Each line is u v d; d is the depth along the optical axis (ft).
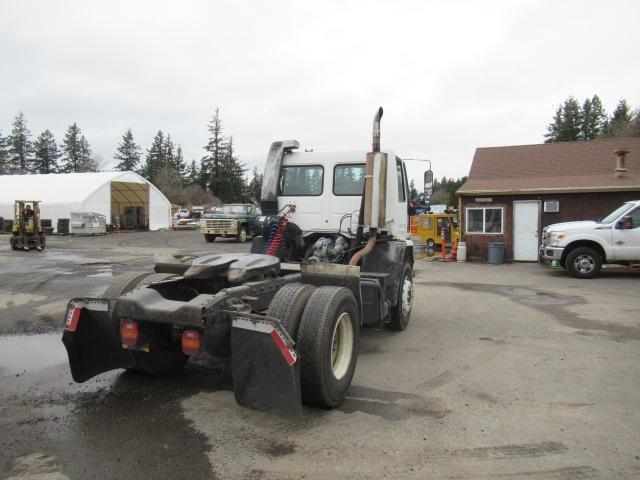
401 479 10.07
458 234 64.95
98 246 75.10
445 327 24.02
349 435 12.03
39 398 14.15
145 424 12.49
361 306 17.13
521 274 46.78
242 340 11.96
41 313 25.45
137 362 15.35
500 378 16.44
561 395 14.92
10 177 134.51
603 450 11.43
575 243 44.29
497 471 10.44
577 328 23.86
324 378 12.87
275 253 22.39
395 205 22.26
